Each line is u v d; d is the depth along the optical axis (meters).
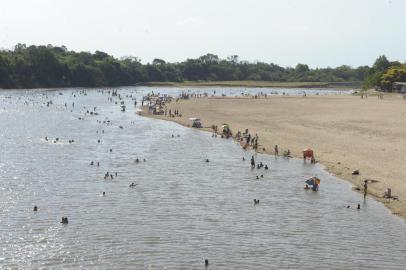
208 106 174.00
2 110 159.00
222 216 53.19
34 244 44.62
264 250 44.41
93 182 66.19
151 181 67.19
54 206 55.44
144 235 47.16
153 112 154.25
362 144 95.25
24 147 91.25
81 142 98.25
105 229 48.56
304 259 42.75
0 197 58.34
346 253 44.22
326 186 66.31
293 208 56.56
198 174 71.88
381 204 58.56
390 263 42.41
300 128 117.00
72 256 42.31
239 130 115.06
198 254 43.22
